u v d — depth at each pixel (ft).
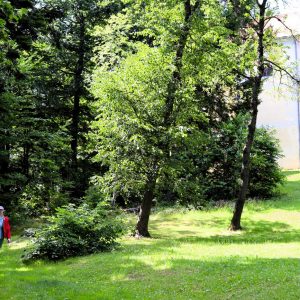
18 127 70.59
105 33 69.72
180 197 57.31
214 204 74.13
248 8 58.59
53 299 27.76
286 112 105.29
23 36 67.26
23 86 72.69
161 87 53.83
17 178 68.64
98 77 58.29
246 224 62.13
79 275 34.99
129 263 37.24
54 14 78.18
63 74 86.33
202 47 53.62
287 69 61.05
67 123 79.71
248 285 28.66
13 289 30.25
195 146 56.08
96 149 58.49
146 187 55.31
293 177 93.35
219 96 78.84
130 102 53.11
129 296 28.17
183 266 34.88
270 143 76.95
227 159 76.18
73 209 45.73
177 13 55.67
